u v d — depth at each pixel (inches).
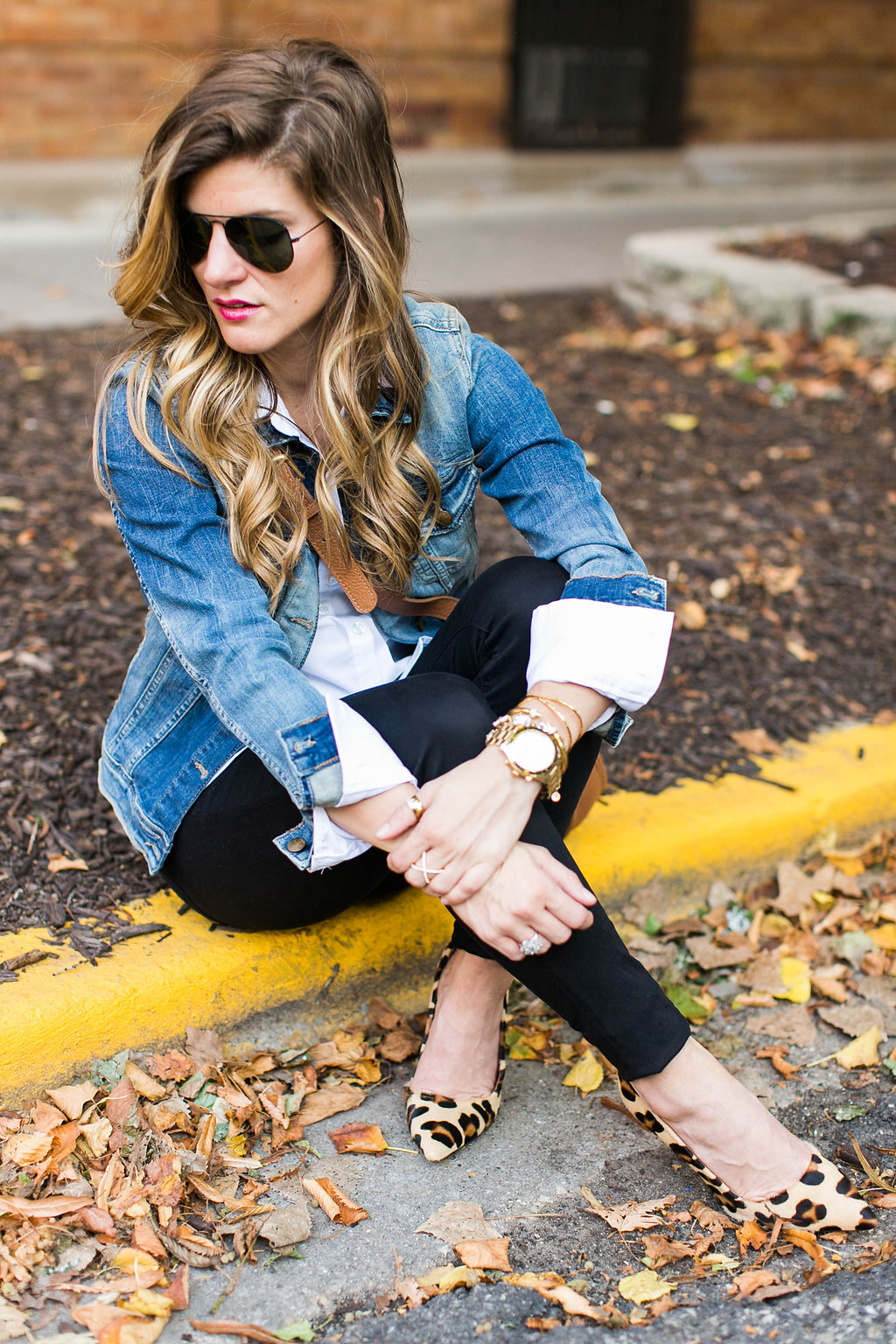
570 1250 71.7
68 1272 67.1
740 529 151.6
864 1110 83.0
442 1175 76.9
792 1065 87.3
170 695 77.5
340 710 67.4
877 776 108.0
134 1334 63.4
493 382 76.1
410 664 80.2
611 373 209.8
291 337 70.2
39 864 89.4
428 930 89.4
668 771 107.8
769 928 99.5
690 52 455.8
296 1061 83.8
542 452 75.7
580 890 66.4
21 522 142.0
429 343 74.8
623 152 455.5
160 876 90.2
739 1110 70.2
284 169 63.7
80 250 324.8
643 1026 68.3
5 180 347.6
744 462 172.9
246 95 63.1
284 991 84.4
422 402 73.6
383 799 66.7
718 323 237.6
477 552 82.6
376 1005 87.9
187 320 69.1
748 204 448.8
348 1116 81.2
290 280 66.1
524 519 76.1
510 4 418.3
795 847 104.6
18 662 112.7
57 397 185.9
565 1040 89.2
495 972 77.5
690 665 122.8
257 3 375.2
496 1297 68.5
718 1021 91.3
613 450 174.6
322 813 68.4
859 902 102.7
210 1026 82.3
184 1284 66.9
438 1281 68.7
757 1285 68.4
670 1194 75.6
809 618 132.9
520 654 73.0
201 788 75.5
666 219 407.2
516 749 66.6
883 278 238.1
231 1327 64.5
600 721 71.2
